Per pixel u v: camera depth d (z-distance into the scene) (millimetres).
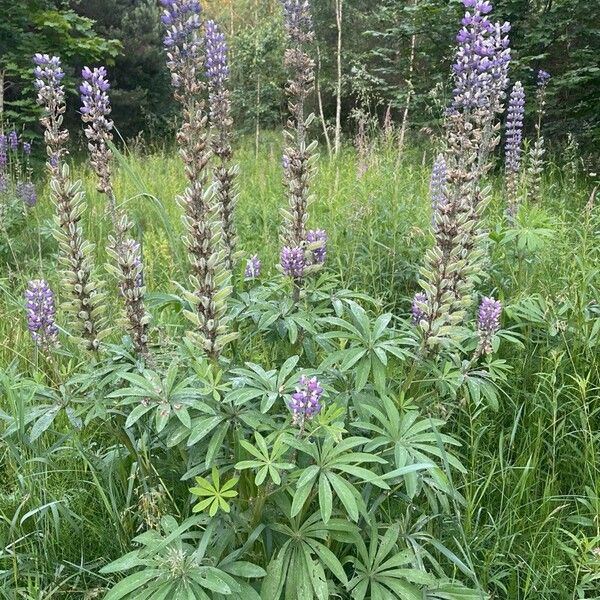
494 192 6977
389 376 2660
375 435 2512
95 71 2568
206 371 2188
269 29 15461
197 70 2289
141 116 16391
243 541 2283
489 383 2809
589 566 2396
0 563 2500
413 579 2117
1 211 6129
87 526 2641
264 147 12008
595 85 9844
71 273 2529
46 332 2721
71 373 3152
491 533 2596
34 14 10383
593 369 3438
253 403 2416
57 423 3035
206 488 1998
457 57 2711
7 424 2781
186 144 2254
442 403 2820
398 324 4234
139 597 1945
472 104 2658
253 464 1971
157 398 2182
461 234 2473
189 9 2229
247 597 2010
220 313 2332
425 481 2406
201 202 2270
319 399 2234
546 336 3668
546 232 4156
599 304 3869
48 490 2727
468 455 3078
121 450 2766
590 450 2863
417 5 10406
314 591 2145
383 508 2467
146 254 5207
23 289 4859
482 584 2453
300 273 2773
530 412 3299
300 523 2234
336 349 2908
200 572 1990
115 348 2561
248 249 5602
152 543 2098
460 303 2596
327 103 15789
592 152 9617
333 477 2010
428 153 9922
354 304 2670
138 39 16328
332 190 6754
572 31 9797
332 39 15961
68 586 2432
